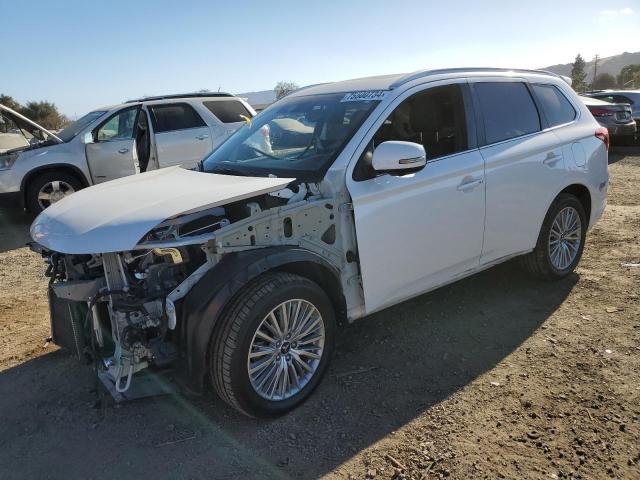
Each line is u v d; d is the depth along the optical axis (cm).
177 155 884
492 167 410
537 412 308
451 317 437
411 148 326
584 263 545
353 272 352
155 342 296
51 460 289
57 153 839
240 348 288
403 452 282
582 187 495
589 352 371
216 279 293
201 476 272
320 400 331
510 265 539
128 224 278
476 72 435
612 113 1458
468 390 334
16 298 530
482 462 271
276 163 378
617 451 274
